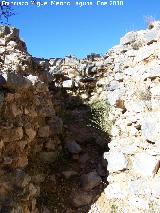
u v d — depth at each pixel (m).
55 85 3.61
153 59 3.04
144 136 2.58
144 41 3.30
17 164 2.15
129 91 3.10
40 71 2.89
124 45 3.59
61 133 2.97
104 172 2.65
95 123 3.26
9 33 2.77
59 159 2.80
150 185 2.29
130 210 2.22
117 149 2.69
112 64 3.72
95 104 3.55
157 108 2.71
